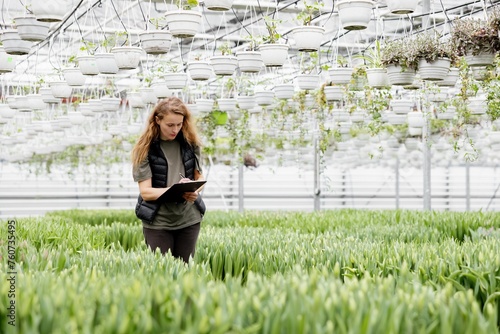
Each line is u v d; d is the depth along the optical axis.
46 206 21.67
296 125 12.87
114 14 10.42
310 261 4.36
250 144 14.88
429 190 11.16
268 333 2.36
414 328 2.46
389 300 2.57
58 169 21.34
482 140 15.25
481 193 24.98
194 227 5.43
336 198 24.05
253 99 9.77
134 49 6.21
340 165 21.33
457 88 10.04
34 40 5.60
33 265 3.70
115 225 7.35
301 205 23.69
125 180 22.75
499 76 7.01
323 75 10.87
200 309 2.39
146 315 2.31
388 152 17.48
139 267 3.69
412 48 6.13
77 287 2.82
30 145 16.78
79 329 2.31
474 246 4.60
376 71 7.16
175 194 5.10
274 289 2.77
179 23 5.55
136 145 5.30
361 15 5.12
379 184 24.45
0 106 10.48
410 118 9.58
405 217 9.15
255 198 23.25
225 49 7.11
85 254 4.10
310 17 5.95
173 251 5.44
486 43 5.53
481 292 3.59
